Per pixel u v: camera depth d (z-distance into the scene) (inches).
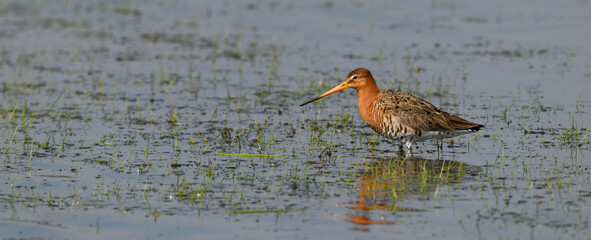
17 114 733.9
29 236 427.5
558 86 825.5
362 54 1001.5
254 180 526.0
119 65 954.7
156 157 588.4
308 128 684.1
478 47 1023.0
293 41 1079.6
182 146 622.2
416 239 415.2
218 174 540.7
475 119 705.0
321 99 803.4
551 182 506.0
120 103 781.9
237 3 1339.8
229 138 648.4
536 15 1198.9
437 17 1208.2
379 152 605.6
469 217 444.8
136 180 527.2
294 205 472.7
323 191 499.2
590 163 551.5
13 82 864.3
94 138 648.4
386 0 1339.8
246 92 827.4
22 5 1344.7
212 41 1087.0
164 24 1201.4
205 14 1262.3
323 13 1249.4
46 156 589.6
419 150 612.1
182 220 450.3
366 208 465.4
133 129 680.4
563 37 1059.3
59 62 964.6
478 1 1316.4
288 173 543.2
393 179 525.3
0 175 537.6
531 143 617.9
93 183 520.4
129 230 435.5
